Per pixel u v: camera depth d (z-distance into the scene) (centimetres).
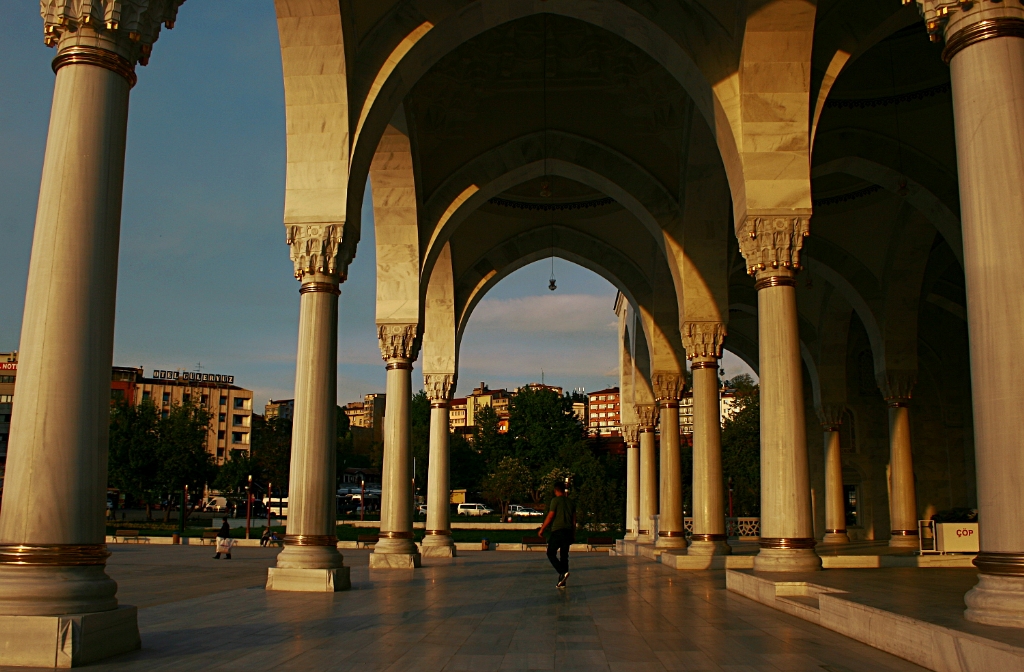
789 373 1062
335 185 1150
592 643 595
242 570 1681
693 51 1152
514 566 1681
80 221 563
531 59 1634
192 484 4716
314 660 518
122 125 597
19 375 551
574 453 5784
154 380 8400
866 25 1155
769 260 1092
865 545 2284
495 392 12900
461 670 485
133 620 560
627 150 1733
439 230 1759
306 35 1127
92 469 550
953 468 2595
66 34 587
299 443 1113
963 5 580
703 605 877
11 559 520
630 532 2786
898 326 2050
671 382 2111
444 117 1709
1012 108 558
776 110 1110
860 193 1964
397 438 1689
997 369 538
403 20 1194
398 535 1661
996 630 474
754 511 4203
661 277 2164
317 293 1146
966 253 569
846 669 491
